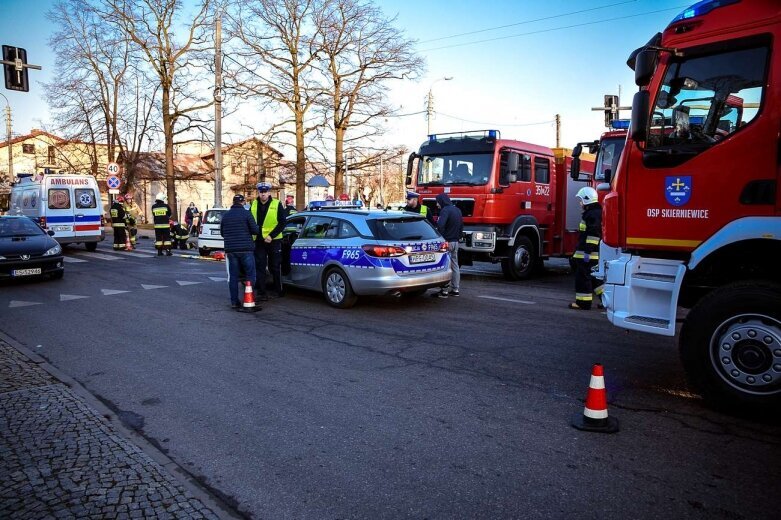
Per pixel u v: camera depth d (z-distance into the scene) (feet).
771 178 13.75
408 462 11.87
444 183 39.45
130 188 124.36
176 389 16.61
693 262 14.80
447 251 29.35
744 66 14.20
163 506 10.00
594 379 13.39
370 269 27.12
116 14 101.71
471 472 11.39
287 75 92.79
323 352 20.56
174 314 27.58
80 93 115.44
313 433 13.42
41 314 27.68
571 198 44.60
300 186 97.19
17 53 51.16
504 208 37.91
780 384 13.48
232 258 28.58
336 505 10.23
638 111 15.35
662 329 15.26
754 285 13.79
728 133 14.43
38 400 15.39
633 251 16.69
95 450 12.22
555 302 30.91
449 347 21.15
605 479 11.01
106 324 25.36
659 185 15.62
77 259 54.65
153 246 73.82
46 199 60.13
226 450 12.55
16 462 11.62
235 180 167.22
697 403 15.17
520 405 15.11
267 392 16.30
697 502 10.13
